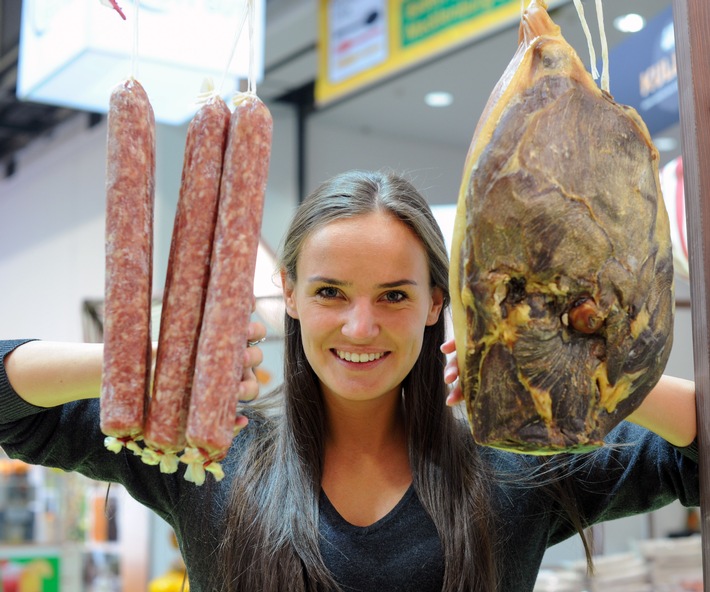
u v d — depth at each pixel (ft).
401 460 5.93
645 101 10.59
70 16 10.24
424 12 14.55
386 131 22.77
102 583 20.21
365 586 5.37
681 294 15.66
